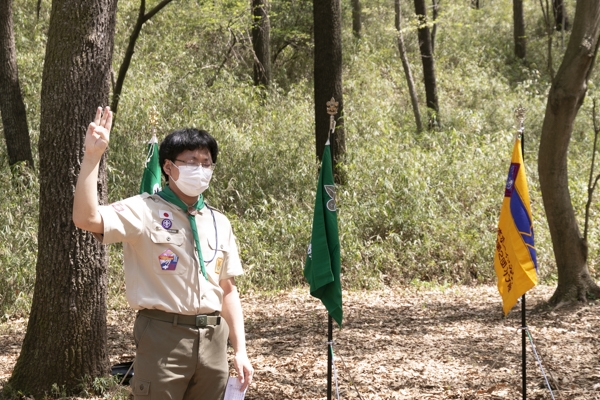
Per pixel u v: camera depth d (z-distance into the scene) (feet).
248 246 35.22
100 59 17.12
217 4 57.21
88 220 8.14
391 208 38.58
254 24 55.42
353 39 67.05
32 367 17.24
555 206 27.86
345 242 35.88
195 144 8.95
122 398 16.85
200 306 8.79
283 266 34.78
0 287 29.96
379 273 35.73
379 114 51.75
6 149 40.32
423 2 53.98
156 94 47.39
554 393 17.63
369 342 23.94
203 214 9.23
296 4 63.67
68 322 17.19
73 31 16.67
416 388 18.48
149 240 8.68
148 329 8.66
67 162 16.89
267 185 40.65
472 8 81.51
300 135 46.19
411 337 24.54
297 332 25.93
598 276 36.11
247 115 49.08
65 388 17.19
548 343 23.00
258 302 31.81
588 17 25.67
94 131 8.09
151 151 15.69
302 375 20.02
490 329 25.36
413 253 36.91
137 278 8.75
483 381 18.85
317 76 40.86
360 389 18.53
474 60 70.18
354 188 40.63
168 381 8.54
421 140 48.91
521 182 16.30
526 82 66.49
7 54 36.94
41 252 17.22
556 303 28.04
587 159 50.29
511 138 48.39
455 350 22.47
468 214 41.06
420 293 33.68
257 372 20.47
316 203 13.80
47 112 16.81
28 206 34.50
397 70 65.26
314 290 13.78
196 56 59.06
